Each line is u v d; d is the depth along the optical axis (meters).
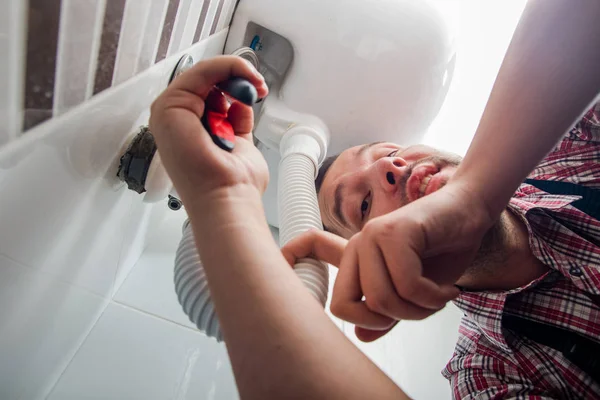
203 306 0.32
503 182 0.34
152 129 0.29
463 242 0.32
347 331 0.74
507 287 0.54
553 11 0.33
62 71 0.23
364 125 0.75
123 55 0.31
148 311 0.58
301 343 0.22
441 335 0.82
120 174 0.39
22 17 0.18
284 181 0.57
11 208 0.24
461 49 0.87
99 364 0.50
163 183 0.41
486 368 0.55
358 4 0.66
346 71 0.69
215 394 0.54
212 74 0.30
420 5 0.67
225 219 0.25
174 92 0.29
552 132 0.34
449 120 1.03
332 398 0.21
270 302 0.22
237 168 0.28
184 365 0.55
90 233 0.39
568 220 0.56
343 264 0.31
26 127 0.22
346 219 0.66
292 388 0.21
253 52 0.71
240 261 0.24
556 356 0.50
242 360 0.22
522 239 0.53
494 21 0.92
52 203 0.29
